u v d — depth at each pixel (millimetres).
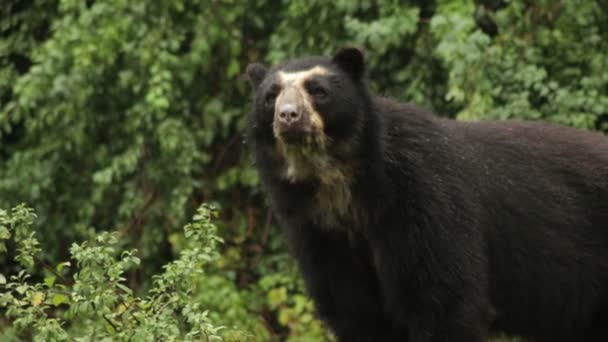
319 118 9570
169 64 14969
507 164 10328
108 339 8898
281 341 15094
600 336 10953
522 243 10320
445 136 9914
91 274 8969
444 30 13586
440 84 14555
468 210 9805
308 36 14773
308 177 9852
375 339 10375
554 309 10648
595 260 10570
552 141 10625
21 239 9328
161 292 9375
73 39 15016
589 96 13734
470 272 9742
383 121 9750
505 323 10664
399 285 9781
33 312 9039
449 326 9719
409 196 9617
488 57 13617
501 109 13570
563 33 14172
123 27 15016
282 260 15242
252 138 10133
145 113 15133
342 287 10242
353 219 9914
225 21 15141
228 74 15211
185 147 15070
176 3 15109
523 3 14250
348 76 9844
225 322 14195
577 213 10484
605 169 10562
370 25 14031
